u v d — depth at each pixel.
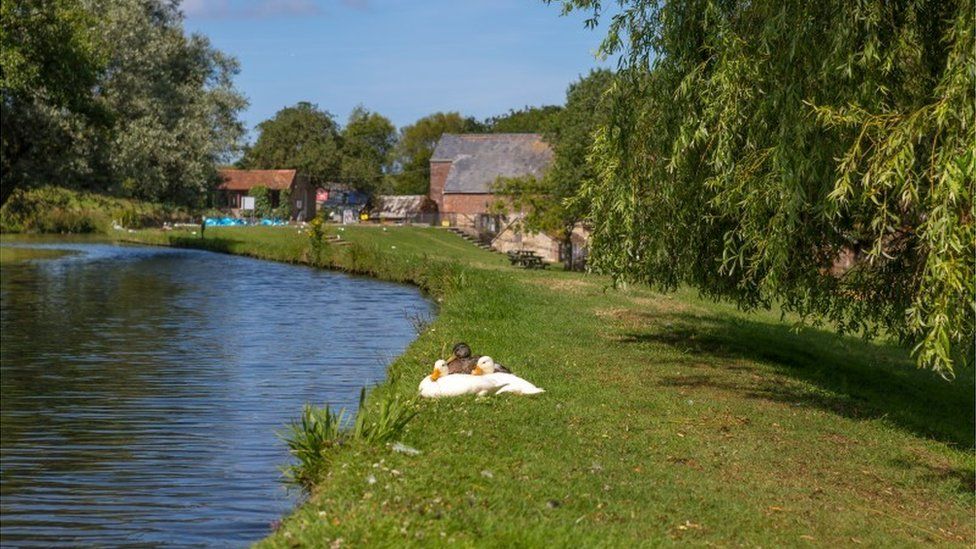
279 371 22.28
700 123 14.95
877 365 25.81
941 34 14.02
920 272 14.31
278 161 139.12
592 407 14.27
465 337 20.97
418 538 7.71
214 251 73.75
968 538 10.04
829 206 13.77
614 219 16.95
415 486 9.18
